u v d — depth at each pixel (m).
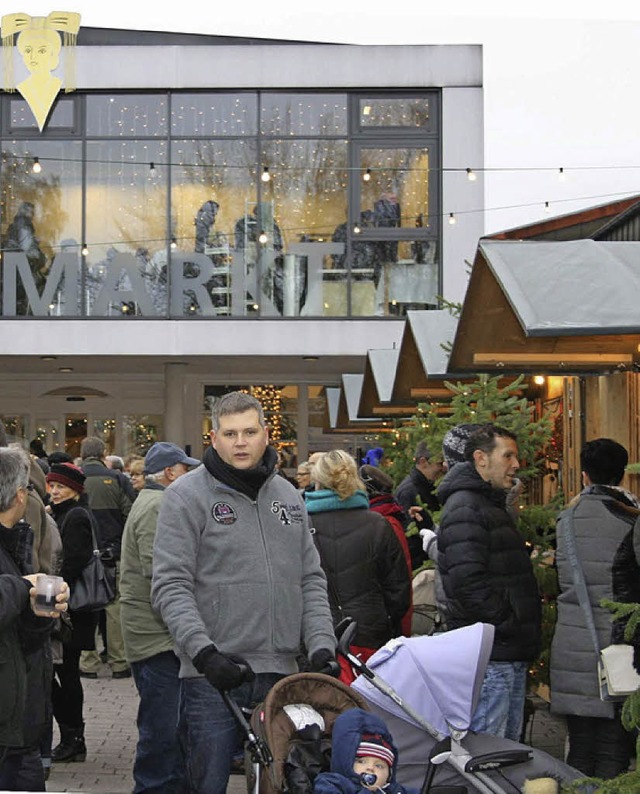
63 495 8.72
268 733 4.36
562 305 6.55
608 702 6.04
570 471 11.88
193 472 5.12
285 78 24.53
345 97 24.84
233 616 4.94
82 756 8.38
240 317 24.61
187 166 24.70
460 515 6.14
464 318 8.32
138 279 24.64
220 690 4.53
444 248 24.59
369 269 24.77
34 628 4.96
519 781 4.96
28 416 28.88
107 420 28.91
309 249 24.77
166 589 4.86
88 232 24.64
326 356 24.80
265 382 28.28
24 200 24.62
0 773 5.14
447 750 4.93
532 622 6.22
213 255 24.73
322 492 7.08
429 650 5.06
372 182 24.78
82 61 24.38
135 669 6.98
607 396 10.24
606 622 6.15
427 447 9.68
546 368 9.18
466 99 24.58
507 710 6.16
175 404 26.27
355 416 17.62
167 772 6.89
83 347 24.45
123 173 24.67
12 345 24.41
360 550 7.00
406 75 24.53
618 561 5.62
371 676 4.98
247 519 5.03
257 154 24.77
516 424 8.24
